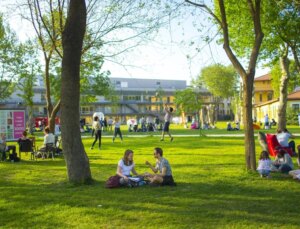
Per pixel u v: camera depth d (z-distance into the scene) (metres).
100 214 8.48
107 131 55.28
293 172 12.68
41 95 101.56
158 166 11.87
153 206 9.06
